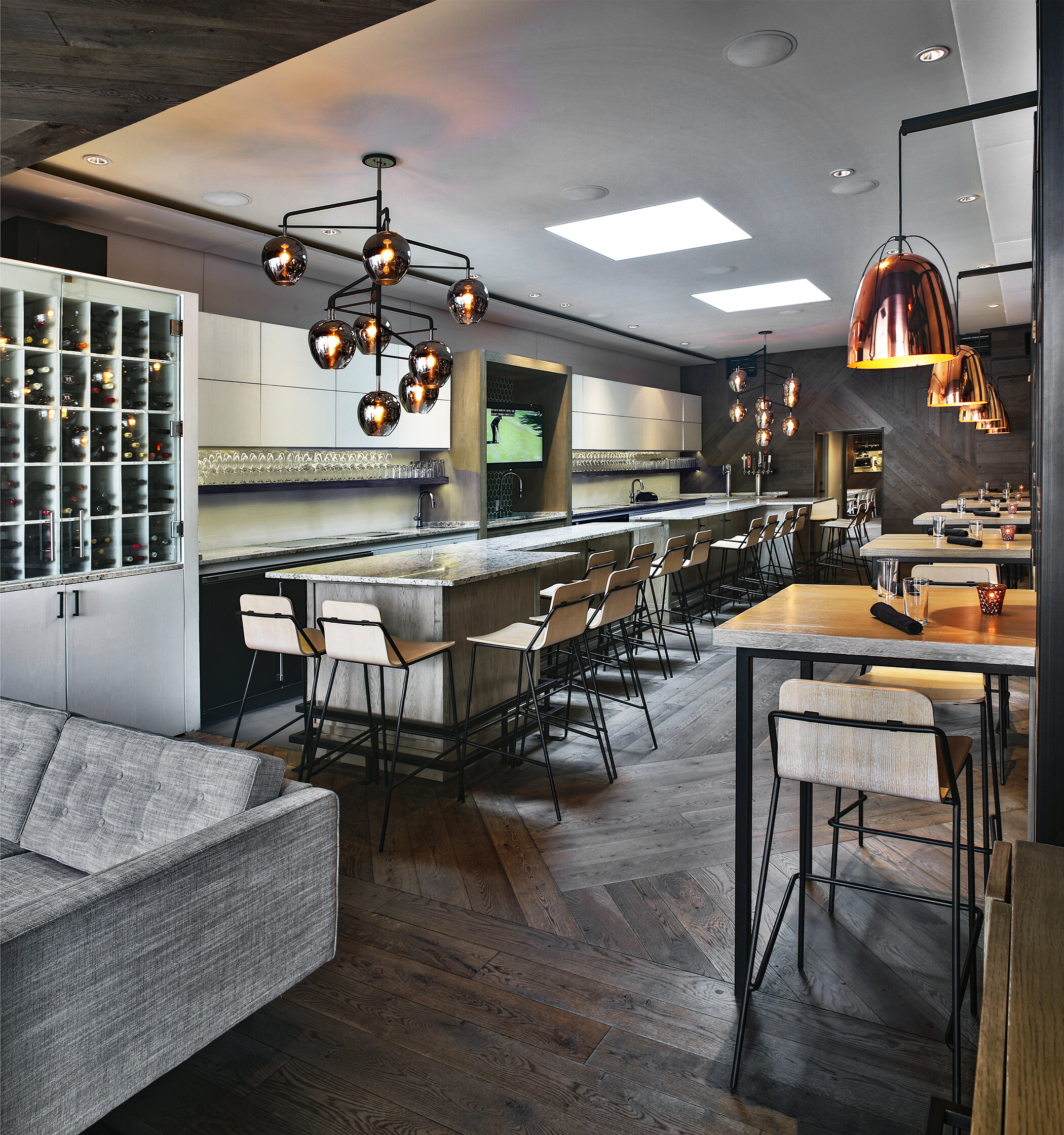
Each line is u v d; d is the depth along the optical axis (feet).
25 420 13.30
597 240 19.92
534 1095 6.55
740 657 7.50
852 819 11.57
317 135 13.17
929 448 37.58
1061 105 4.91
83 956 5.30
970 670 6.83
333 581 13.35
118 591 14.66
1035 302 11.55
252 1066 6.90
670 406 39.24
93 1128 6.25
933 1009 7.56
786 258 21.53
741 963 7.48
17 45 8.02
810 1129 6.18
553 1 9.72
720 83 11.80
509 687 15.30
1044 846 4.13
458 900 9.57
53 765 8.20
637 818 11.73
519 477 30.30
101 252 15.37
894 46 10.92
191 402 15.78
